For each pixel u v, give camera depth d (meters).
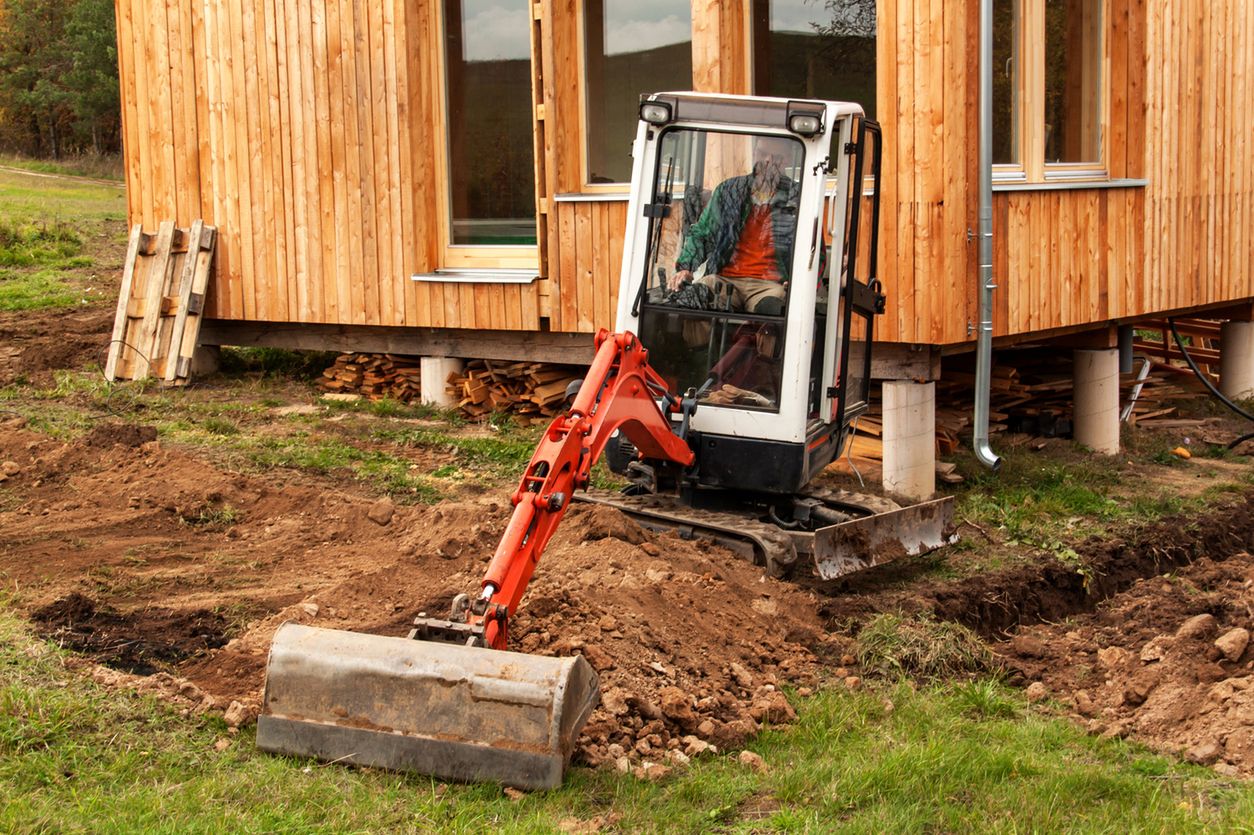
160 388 12.49
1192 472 11.16
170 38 12.68
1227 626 7.24
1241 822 4.68
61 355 13.41
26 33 48.03
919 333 9.38
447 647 4.92
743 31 10.42
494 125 11.82
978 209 9.46
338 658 4.95
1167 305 11.95
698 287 7.48
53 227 20.80
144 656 5.95
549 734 4.71
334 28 11.85
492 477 9.74
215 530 8.27
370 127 11.83
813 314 7.32
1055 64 11.05
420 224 11.86
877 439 10.34
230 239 12.70
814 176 7.13
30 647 5.86
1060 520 9.45
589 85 11.22
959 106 9.23
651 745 5.34
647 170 7.48
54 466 9.42
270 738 4.99
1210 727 5.78
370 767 4.88
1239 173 13.09
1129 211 11.31
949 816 4.79
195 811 4.52
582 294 10.99
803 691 6.14
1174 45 11.79
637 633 6.09
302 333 12.77
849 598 7.46
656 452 7.25
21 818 4.36
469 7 11.74
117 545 7.80
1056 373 12.07
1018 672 6.85
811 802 4.90
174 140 12.81
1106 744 5.77
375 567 7.43
